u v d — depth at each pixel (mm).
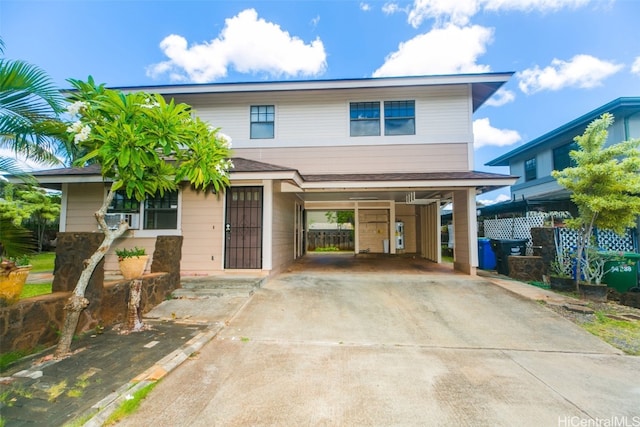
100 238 4375
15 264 3619
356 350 3875
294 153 9836
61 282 4051
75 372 3055
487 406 2680
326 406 2652
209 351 3775
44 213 16172
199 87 9539
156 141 3676
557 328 4660
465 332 4508
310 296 6137
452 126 9531
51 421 2299
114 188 3799
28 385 2795
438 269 9445
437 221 11344
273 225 8156
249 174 7301
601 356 3783
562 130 12141
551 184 13391
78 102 3471
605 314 5273
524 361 3623
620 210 6062
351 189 8422
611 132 10195
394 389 2945
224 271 7848
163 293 5766
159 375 3051
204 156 4207
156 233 8055
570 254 6996
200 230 7992
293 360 3562
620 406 2707
